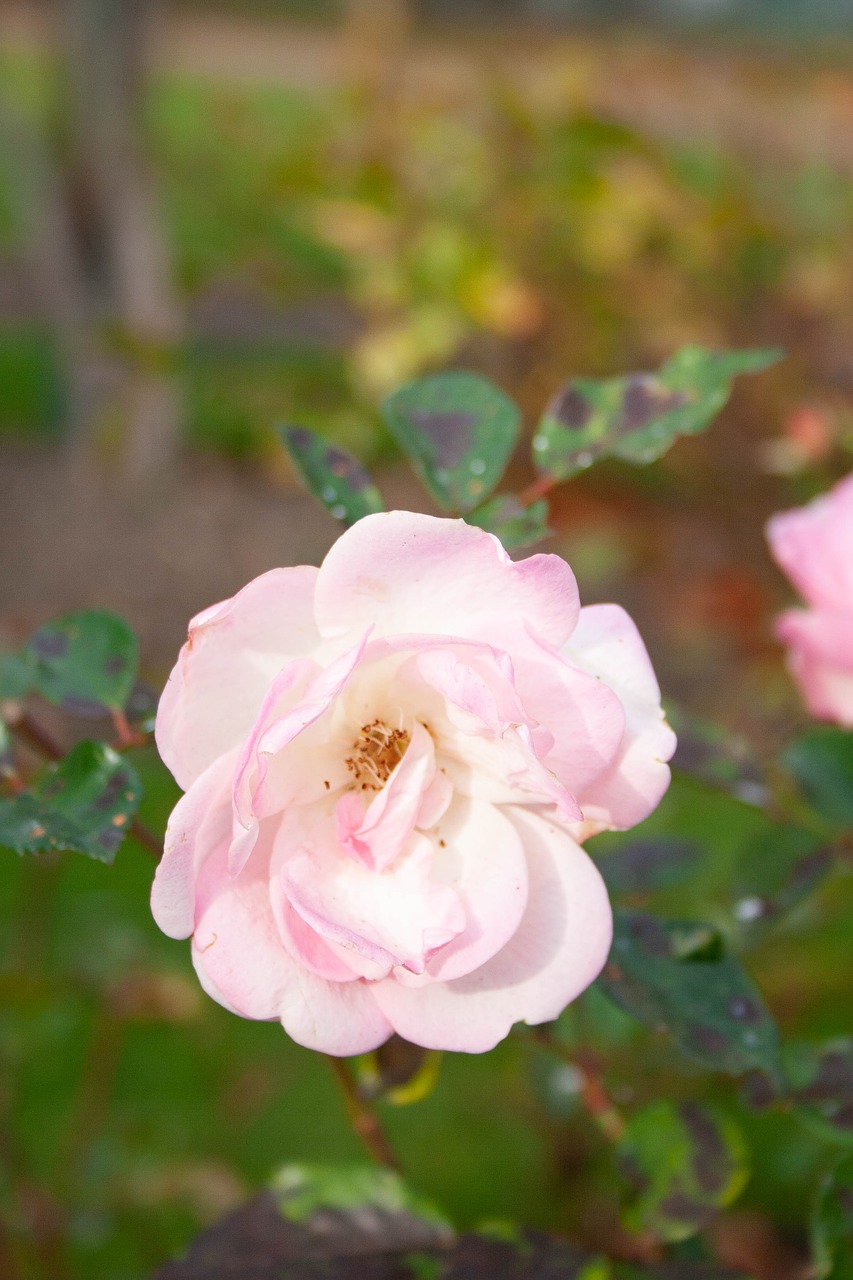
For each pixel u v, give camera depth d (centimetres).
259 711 35
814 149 192
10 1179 67
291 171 133
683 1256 48
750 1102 44
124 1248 75
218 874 36
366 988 36
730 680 141
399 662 37
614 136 133
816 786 53
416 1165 81
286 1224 43
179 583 171
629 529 148
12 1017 70
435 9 384
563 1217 71
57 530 179
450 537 35
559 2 401
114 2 160
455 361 148
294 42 492
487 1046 36
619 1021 61
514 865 37
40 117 179
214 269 184
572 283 139
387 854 37
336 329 174
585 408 45
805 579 47
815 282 140
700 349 45
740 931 50
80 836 38
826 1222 41
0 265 247
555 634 36
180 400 185
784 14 388
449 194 133
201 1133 82
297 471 43
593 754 36
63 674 44
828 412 67
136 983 68
